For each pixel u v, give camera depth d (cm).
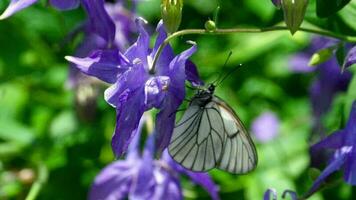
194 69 56
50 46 90
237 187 82
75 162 84
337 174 61
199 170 58
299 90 91
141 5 85
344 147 59
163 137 54
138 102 54
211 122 58
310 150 63
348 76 83
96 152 84
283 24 68
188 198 81
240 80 89
